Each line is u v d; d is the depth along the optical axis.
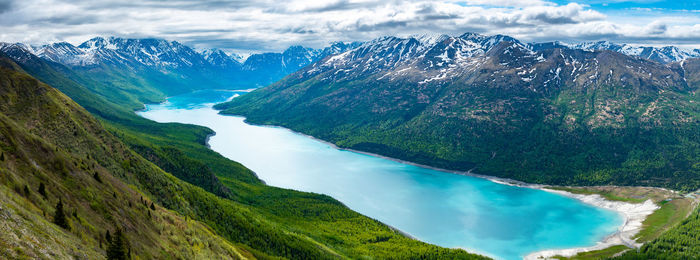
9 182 83.12
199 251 121.69
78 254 74.44
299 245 185.38
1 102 174.25
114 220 102.25
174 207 179.12
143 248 98.81
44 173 99.88
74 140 181.88
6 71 194.12
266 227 197.50
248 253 161.88
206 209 193.75
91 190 109.56
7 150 97.12
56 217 81.94
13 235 64.38
